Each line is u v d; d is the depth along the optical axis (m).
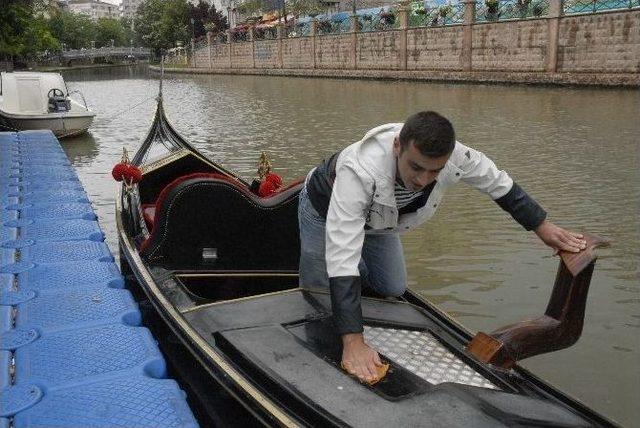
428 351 2.64
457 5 24.47
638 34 17.97
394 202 2.38
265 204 3.69
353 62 30.33
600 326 4.37
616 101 15.98
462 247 5.88
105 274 4.10
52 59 68.19
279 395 2.30
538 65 21.00
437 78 24.75
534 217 2.62
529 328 2.55
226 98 22.67
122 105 21.23
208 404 2.68
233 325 2.72
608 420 2.43
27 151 9.19
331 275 2.32
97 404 2.57
